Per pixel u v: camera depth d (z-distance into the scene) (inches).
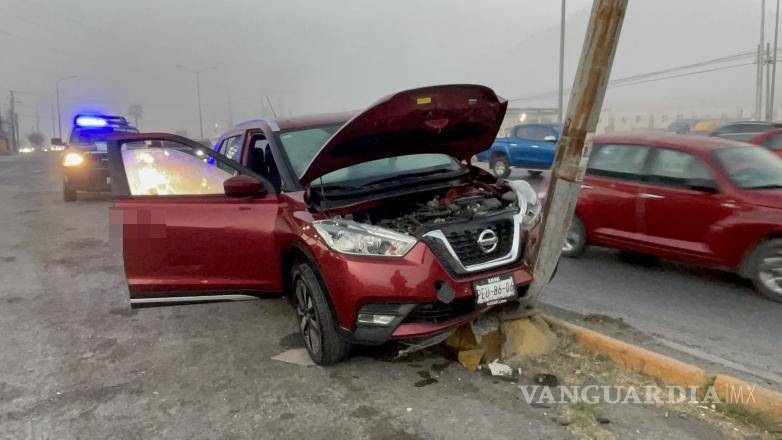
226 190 166.2
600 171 266.2
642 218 245.8
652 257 279.4
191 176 179.9
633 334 175.0
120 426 132.8
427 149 187.5
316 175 166.2
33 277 260.4
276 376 156.0
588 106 144.9
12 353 175.3
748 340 175.6
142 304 177.3
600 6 139.6
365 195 174.6
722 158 228.1
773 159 238.2
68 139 525.7
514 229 156.2
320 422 131.6
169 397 146.1
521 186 183.5
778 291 209.5
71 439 127.9
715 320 193.3
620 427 125.3
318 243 148.1
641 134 263.9
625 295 221.8
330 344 153.4
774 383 143.3
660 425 125.6
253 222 169.5
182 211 172.4
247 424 132.0
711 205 222.1
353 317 142.1
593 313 195.8
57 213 444.5
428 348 167.5
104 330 194.4
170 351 175.8
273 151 186.4
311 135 194.7
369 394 143.7
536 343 159.3
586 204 268.2
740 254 216.2
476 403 137.1
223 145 254.7
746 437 120.6
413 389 145.3
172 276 174.6
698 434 122.0
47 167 997.2
